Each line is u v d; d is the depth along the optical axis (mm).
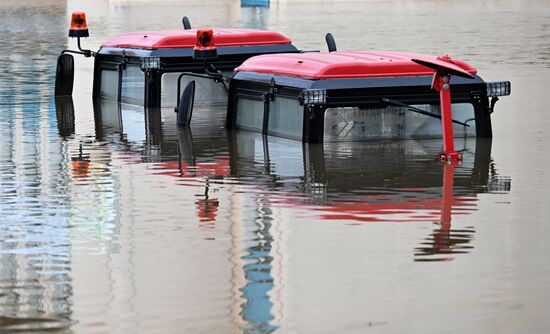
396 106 14648
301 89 14398
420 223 9875
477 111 14898
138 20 49188
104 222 10062
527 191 11344
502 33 38344
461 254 8773
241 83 15875
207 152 14086
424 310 7383
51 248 9141
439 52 29656
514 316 7238
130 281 8125
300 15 53438
